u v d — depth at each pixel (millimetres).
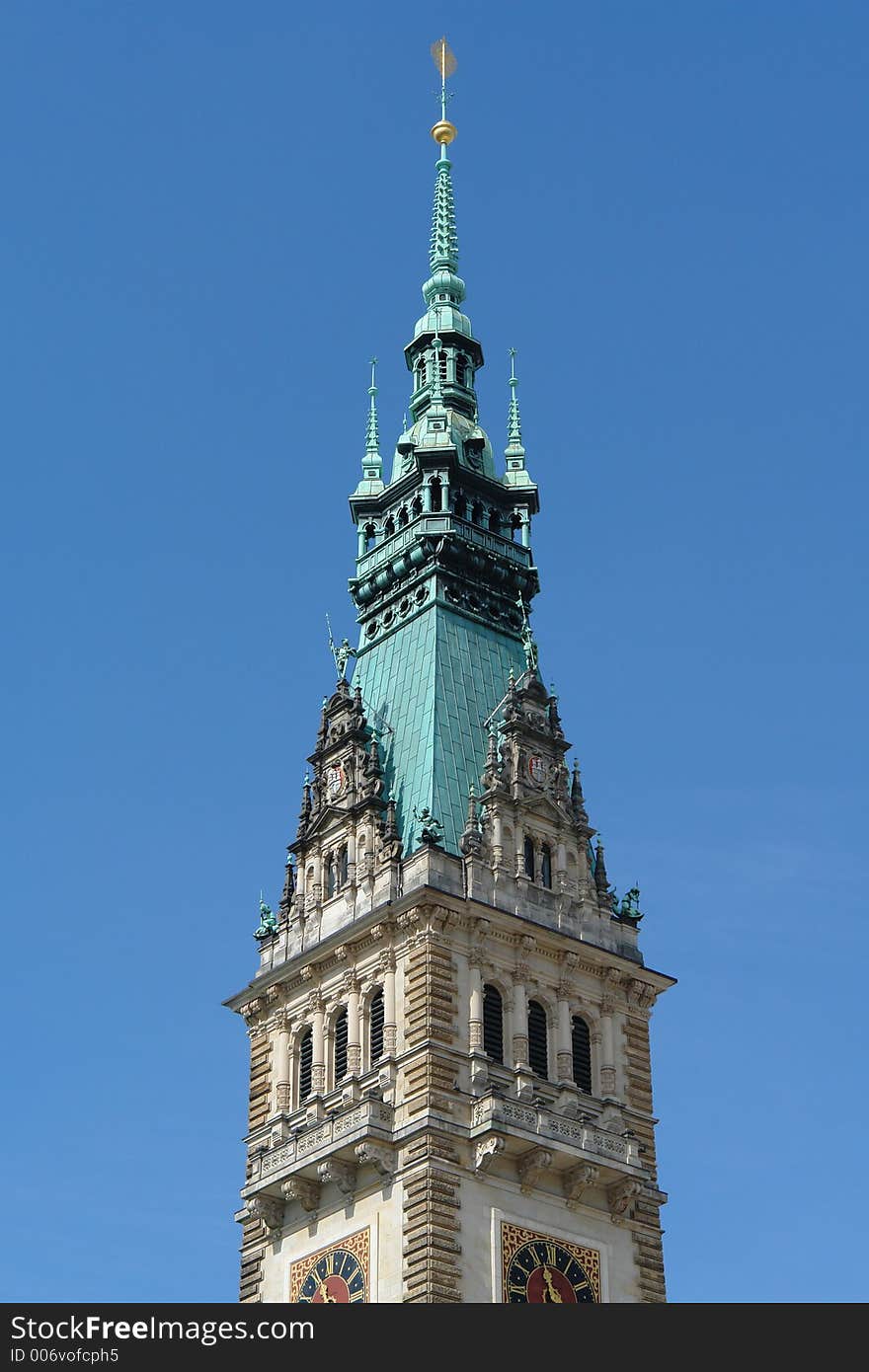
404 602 151125
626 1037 139125
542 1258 129375
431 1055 130125
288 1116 136625
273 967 141250
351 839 141125
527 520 155125
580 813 143750
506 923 136000
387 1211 128875
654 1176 136000
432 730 142375
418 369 160000
